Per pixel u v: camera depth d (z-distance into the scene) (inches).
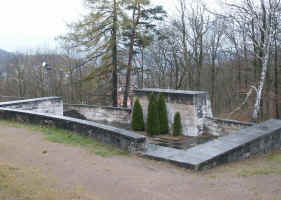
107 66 731.4
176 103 480.4
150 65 1098.1
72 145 308.2
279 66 732.7
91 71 751.7
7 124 393.4
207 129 478.6
